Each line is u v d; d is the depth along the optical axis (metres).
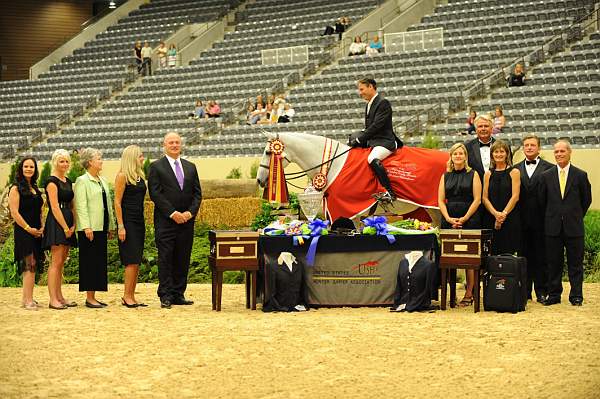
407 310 9.49
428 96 25.42
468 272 10.18
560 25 27.70
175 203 10.12
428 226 10.12
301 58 30.53
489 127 10.59
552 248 10.03
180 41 35.25
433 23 30.30
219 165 25.00
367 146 10.77
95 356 7.16
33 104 32.84
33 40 40.72
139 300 10.95
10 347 7.57
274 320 8.93
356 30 31.30
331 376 6.41
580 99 23.02
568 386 6.07
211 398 5.84
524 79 24.77
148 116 29.53
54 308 10.07
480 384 6.14
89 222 9.98
